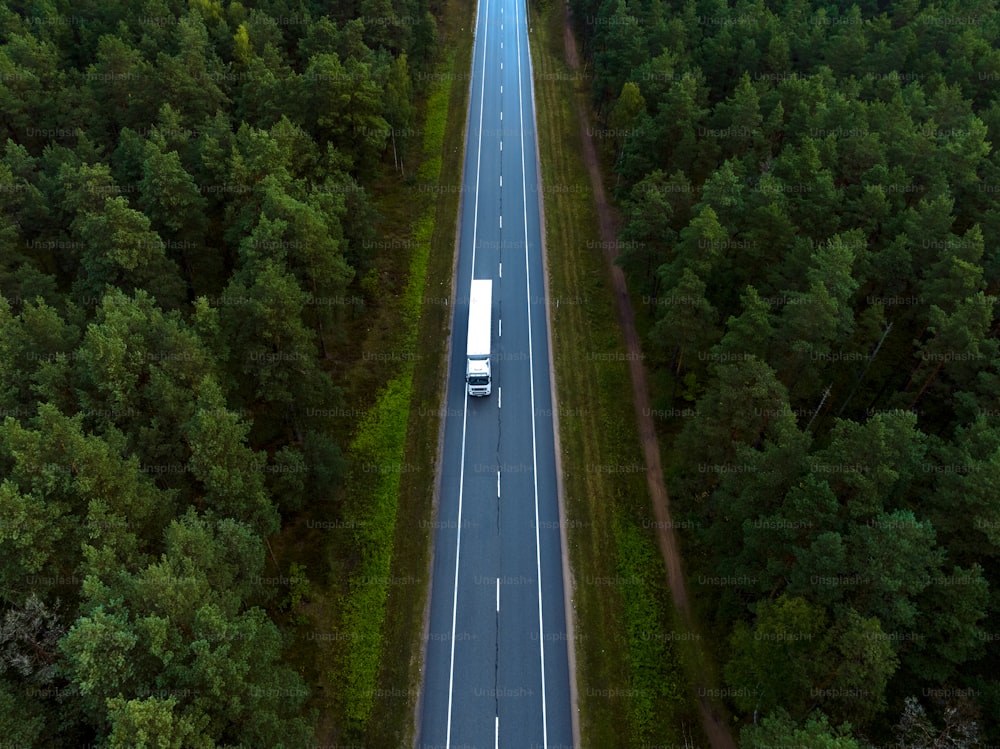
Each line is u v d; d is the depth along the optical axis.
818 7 88.19
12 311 50.44
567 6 108.06
